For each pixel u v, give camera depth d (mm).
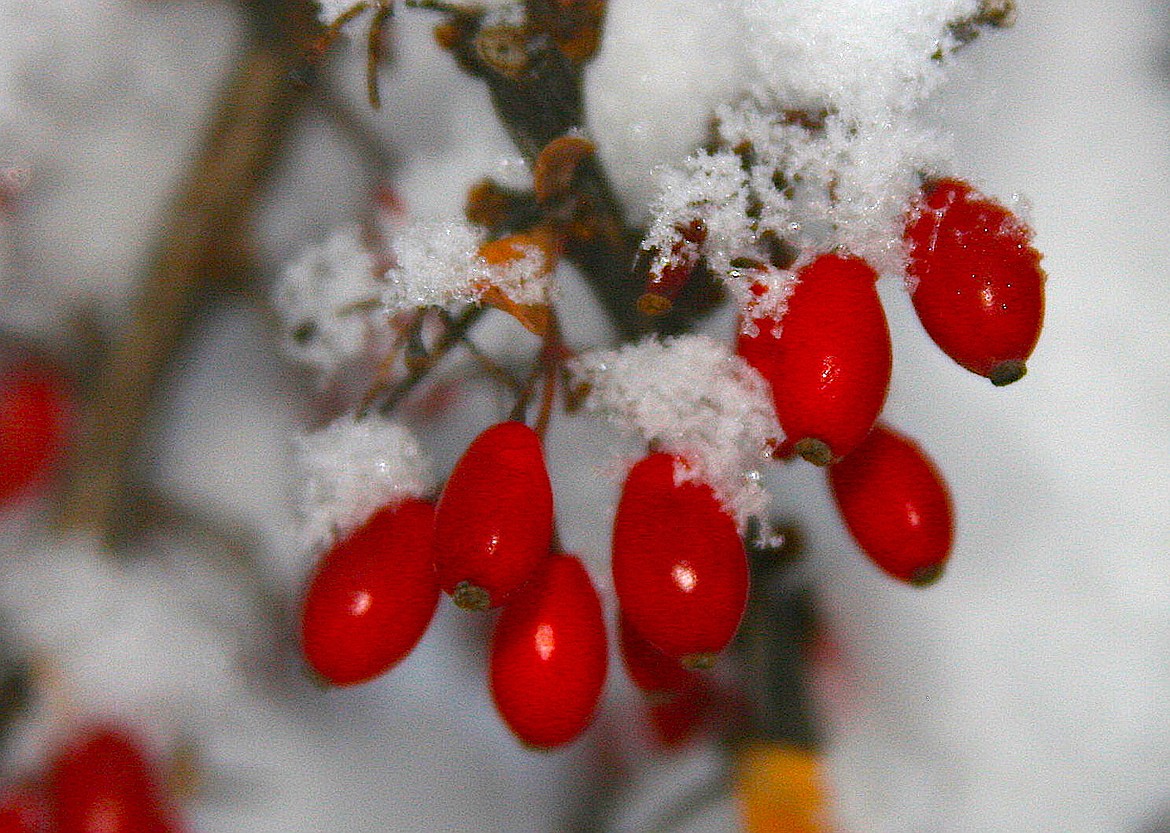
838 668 196
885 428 178
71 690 197
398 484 181
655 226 177
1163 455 200
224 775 203
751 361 174
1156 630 198
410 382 184
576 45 181
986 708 197
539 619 175
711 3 182
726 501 173
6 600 202
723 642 171
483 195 184
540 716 174
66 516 206
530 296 179
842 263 172
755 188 177
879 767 196
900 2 177
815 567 197
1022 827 196
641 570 171
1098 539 199
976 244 171
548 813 204
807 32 177
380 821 205
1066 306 204
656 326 183
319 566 178
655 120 182
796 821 193
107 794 190
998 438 202
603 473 184
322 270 208
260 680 208
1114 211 206
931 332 172
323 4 186
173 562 208
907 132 176
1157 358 202
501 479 171
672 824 198
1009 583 199
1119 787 196
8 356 208
